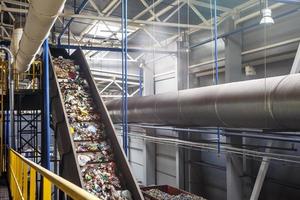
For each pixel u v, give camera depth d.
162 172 15.19
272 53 9.12
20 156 4.79
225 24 10.54
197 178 12.90
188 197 10.65
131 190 5.24
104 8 11.06
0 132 9.29
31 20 4.68
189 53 13.27
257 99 5.36
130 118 10.71
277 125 5.35
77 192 1.53
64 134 5.96
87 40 14.65
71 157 5.43
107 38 13.60
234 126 6.40
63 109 6.12
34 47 6.10
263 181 9.04
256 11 9.66
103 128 6.32
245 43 10.26
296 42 8.31
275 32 9.02
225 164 11.39
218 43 11.48
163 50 13.42
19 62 7.81
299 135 6.46
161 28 12.81
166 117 8.45
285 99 4.87
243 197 10.20
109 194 5.17
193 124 7.80
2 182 8.31
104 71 17.05
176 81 13.61
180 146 12.75
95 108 6.74
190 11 10.98
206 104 6.63
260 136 7.80
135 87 18.41
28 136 13.55
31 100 9.45
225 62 10.48
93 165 5.61
